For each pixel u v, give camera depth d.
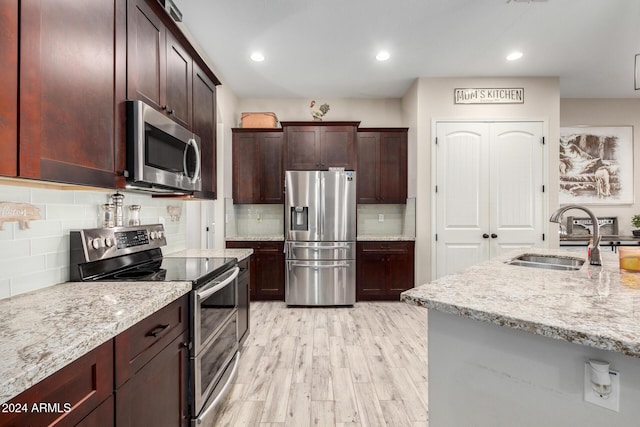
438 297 1.05
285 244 3.64
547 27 2.68
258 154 4.05
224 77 3.67
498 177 3.68
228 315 1.91
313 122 3.88
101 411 0.84
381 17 2.54
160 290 1.25
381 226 4.35
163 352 1.19
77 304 1.06
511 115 3.68
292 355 2.41
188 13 2.47
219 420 1.68
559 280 1.31
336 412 1.75
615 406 0.75
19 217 1.17
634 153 4.33
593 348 0.78
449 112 3.69
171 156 1.68
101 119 1.21
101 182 1.21
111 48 1.27
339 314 3.37
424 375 2.12
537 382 0.87
